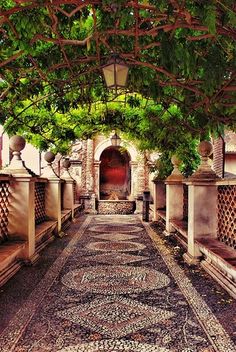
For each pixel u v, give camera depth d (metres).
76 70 5.07
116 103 9.38
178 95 5.65
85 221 13.81
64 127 10.34
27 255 5.91
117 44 3.94
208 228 6.16
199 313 3.69
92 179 18.55
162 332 3.21
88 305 3.94
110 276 5.22
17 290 4.51
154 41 3.84
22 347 2.91
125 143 18.06
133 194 18.61
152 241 8.61
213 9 2.42
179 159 9.76
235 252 4.98
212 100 4.44
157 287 4.66
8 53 4.21
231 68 3.62
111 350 2.85
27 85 5.55
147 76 4.47
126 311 3.76
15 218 5.94
